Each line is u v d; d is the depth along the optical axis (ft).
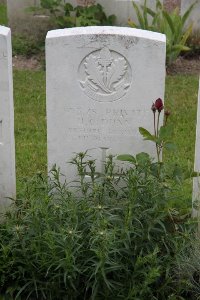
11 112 14.94
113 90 14.74
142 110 14.92
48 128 15.07
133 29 14.62
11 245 13.35
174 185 15.05
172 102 24.21
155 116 14.96
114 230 12.65
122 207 13.85
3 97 14.65
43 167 19.07
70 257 12.55
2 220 15.11
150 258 12.73
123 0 29.96
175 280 13.58
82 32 14.34
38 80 26.43
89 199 14.29
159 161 14.38
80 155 14.51
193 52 29.37
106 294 13.02
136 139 15.20
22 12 30.30
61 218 13.43
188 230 14.11
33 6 30.30
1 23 34.14
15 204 14.78
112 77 14.64
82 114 14.97
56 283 13.25
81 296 13.51
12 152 15.24
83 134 15.14
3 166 15.24
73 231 12.62
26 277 13.60
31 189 14.55
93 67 14.56
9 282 13.82
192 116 22.98
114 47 14.38
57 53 14.42
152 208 13.38
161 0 30.53
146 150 15.29
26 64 28.35
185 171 16.07
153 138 14.30
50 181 15.20
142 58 14.46
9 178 15.35
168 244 13.75
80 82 14.67
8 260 13.48
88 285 12.96
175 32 27.86
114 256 12.95
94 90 14.74
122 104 14.88
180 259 13.42
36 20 30.32
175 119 22.65
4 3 38.88
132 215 13.29
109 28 14.49
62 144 15.23
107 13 30.32
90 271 13.08
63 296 13.43
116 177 15.44
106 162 14.88
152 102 14.83
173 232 14.11
